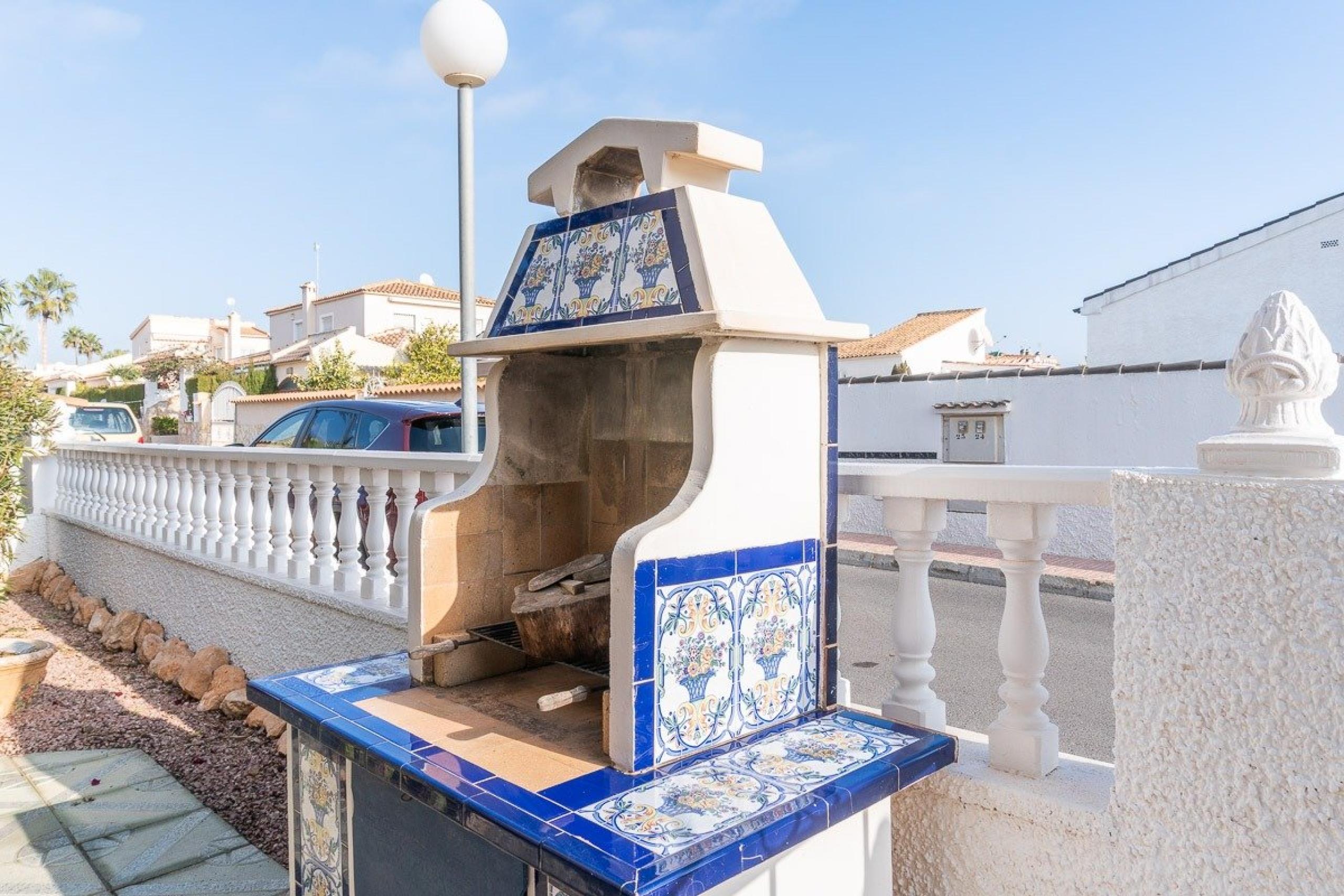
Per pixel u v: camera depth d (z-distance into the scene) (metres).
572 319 2.02
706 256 1.76
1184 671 1.53
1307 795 1.40
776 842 1.50
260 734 4.99
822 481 2.01
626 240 1.93
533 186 2.27
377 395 22.81
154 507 7.29
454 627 2.36
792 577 1.96
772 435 1.90
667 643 1.73
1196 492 1.50
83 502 9.00
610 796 1.61
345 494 4.81
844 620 8.48
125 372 56.12
